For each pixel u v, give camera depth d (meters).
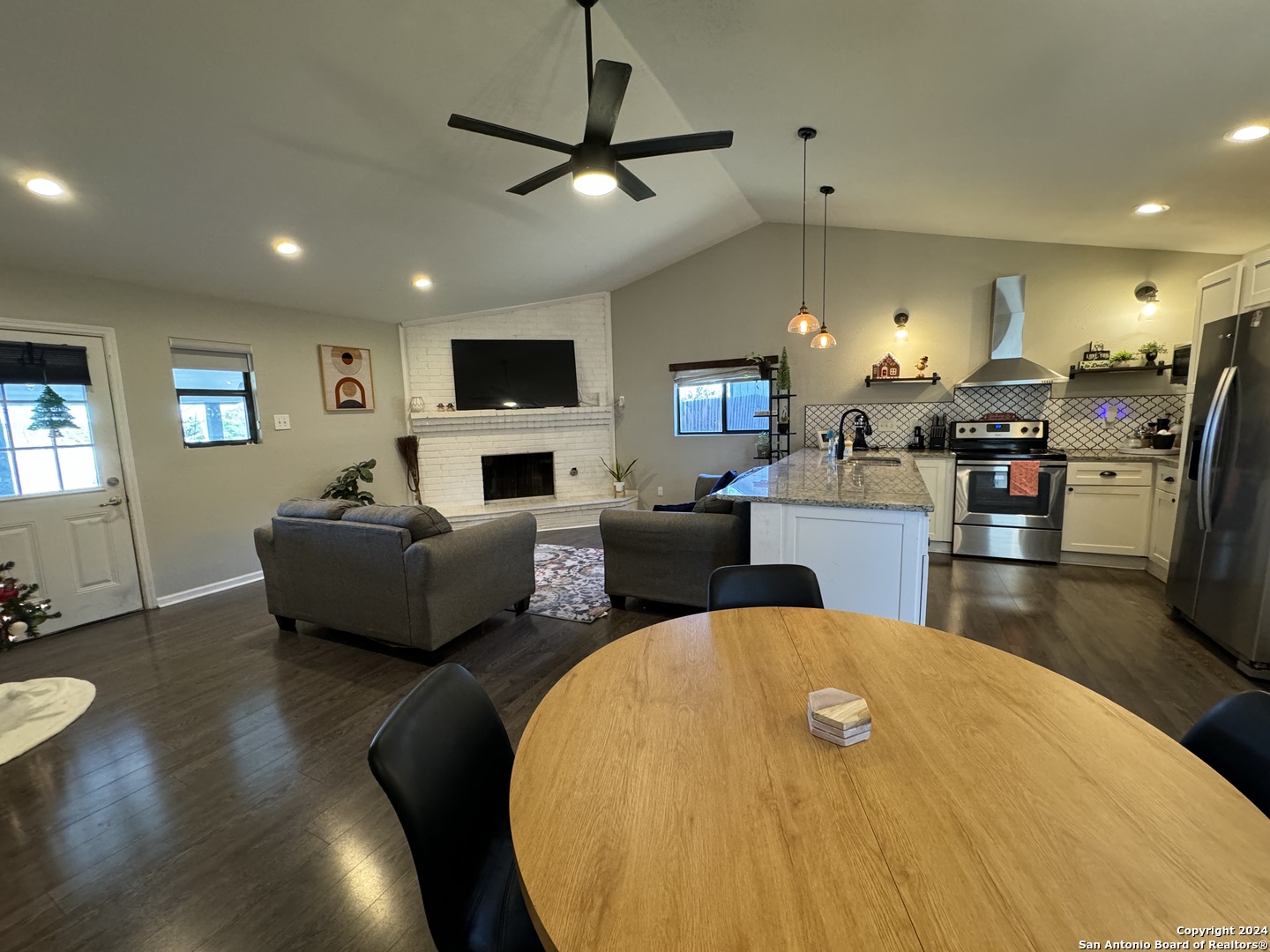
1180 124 2.56
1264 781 0.87
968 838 0.70
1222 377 2.67
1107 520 4.14
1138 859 0.66
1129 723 0.96
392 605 2.85
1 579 2.49
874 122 3.09
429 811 0.90
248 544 4.37
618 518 3.40
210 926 1.41
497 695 2.52
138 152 2.52
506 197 3.83
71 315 3.39
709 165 4.18
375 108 2.66
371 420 5.41
